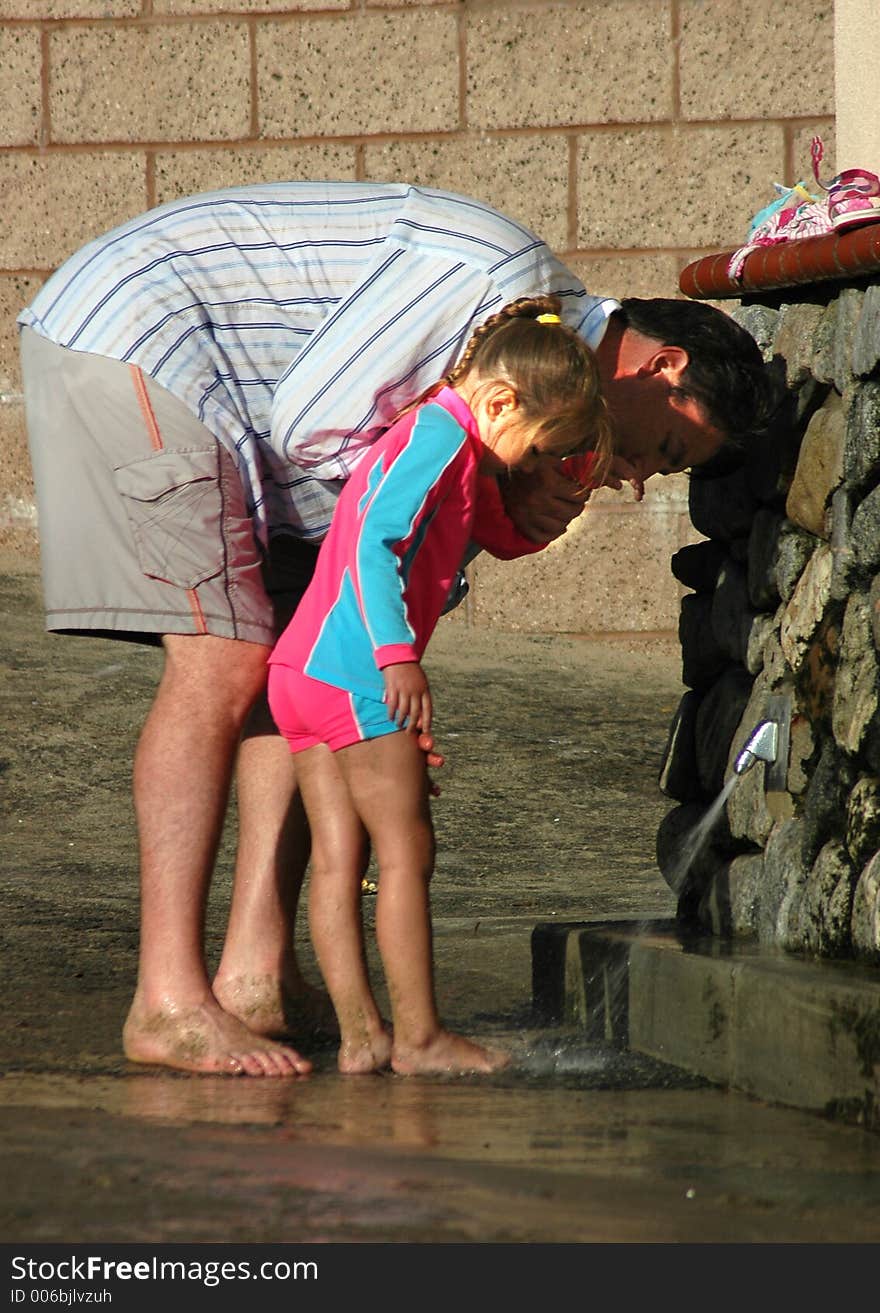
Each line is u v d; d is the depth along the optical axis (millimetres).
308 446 12289
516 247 12508
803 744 12492
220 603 12164
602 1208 7715
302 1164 8305
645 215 33906
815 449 12359
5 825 21719
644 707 28562
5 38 35000
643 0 33531
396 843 11539
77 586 12453
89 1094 10516
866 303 11688
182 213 12844
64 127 35031
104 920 17000
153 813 11992
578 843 21594
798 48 33312
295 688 11844
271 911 13148
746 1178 8336
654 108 33719
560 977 13383
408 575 11812
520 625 34062
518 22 33844
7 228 35312
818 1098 9891
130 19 34688
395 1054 11531
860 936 11094
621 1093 10680
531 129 34031
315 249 12625
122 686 27391
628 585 33656
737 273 13562
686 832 14281
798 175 33531
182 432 12211
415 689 11273
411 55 34156
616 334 12852
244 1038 11648
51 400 12594
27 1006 13359
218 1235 7133
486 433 12148
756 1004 10570
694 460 12945
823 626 12227
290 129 34531
